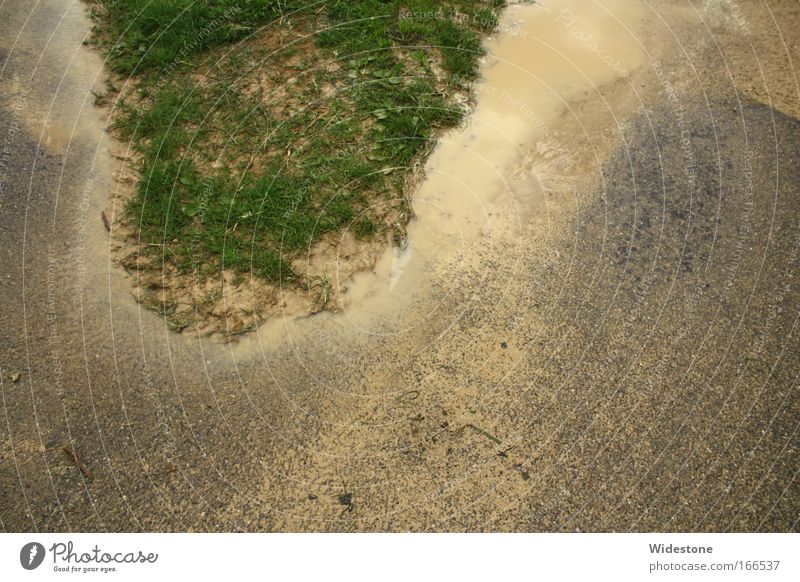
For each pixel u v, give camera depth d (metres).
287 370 2.61
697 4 4.18
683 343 2.61
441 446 2.38
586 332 2.67
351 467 2.34
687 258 2.87
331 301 2.81
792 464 2.26
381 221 3.08
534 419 2.44
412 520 2.21
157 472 2.35
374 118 3.50
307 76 3.71
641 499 2.23
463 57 3.82
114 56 3.87
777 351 2.55
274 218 3.06
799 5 4.03
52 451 2.40
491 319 2.74
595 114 3.53
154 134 3.44
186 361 2.63
